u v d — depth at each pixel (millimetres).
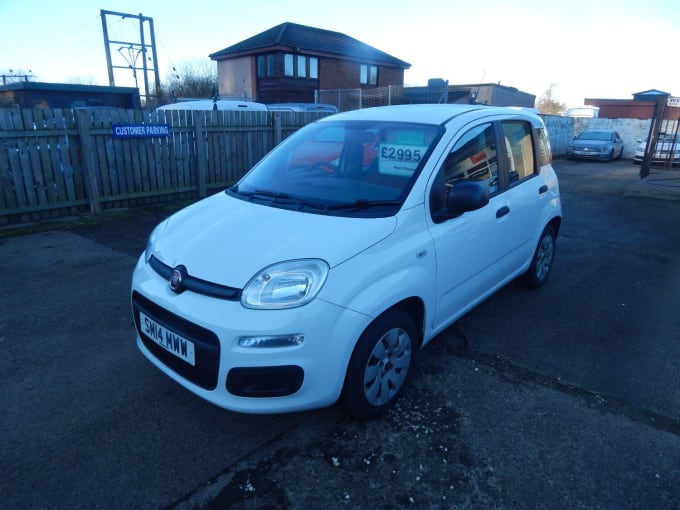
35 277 5137
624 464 2596
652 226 8164
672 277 5551
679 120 16609
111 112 7910
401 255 2783
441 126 3387
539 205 4496
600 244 6969
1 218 7094
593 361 3650
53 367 3443
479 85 23406
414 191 3002
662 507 2326
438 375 3410
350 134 3592
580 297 4891
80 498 2330
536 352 3766
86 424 2854
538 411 3029
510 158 4086
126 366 3469
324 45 29516
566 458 2631
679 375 3482
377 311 2604
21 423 2852
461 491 2400
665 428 2898
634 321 4355
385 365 2852
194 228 3008
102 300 4574
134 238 6641
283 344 2371
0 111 6754
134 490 2383
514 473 2520
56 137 7402
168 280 2688
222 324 2359
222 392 2443
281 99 28078
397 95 21031
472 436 2789
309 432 2809
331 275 2477
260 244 2637
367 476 2488
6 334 3896
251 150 10234
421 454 2643
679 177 14922
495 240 3771
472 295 3678
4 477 2445
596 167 18750
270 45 27125
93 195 7910
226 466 2543
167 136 8742
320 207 2982
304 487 2414
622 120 24297
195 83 42719
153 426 2846
